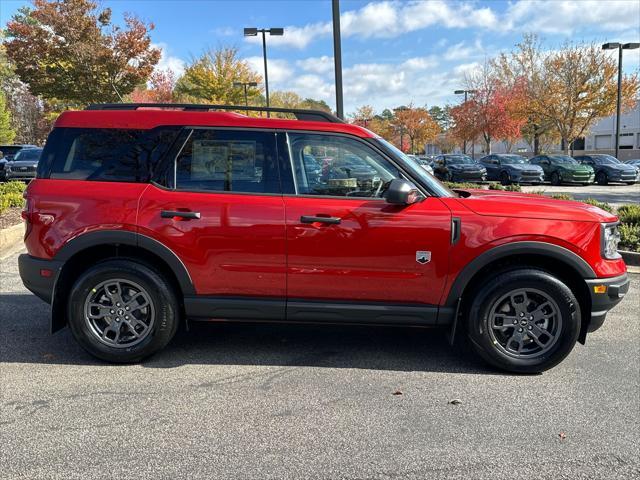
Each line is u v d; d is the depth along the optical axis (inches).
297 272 148.2
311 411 128.6
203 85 1326.3
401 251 145.6
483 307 147.8
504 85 1546.5
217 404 131.6
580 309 151.9
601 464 107.5
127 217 147.6
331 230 145.5
